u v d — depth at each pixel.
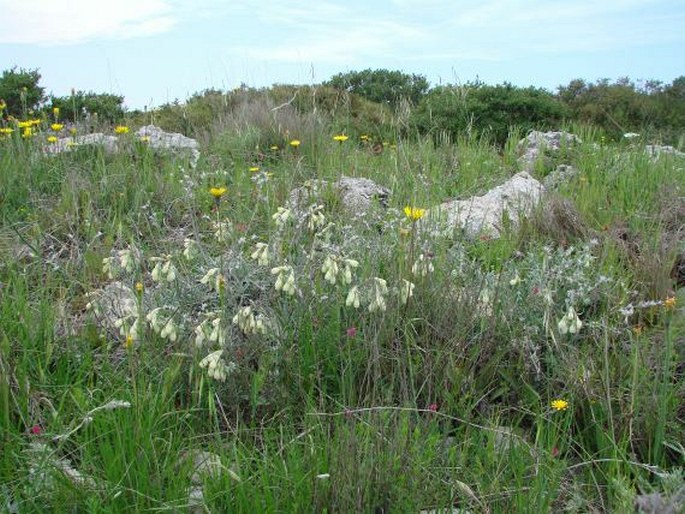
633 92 12.65
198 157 6.34
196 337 2.97
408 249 3.79
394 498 2.31
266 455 2.50
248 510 2.25
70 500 2.29
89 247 4.14
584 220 5.14
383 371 3.12
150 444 2.48
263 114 8.93
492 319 3.28
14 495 2.30
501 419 3.05
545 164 7.91
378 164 7.43
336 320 3.28
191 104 11.27
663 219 5.18
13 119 6.98
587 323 3.49
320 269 3.56
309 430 2.61
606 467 2.74
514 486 2.49
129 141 6.77
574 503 2.48
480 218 5.46
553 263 3.93
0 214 4.95
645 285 3.99
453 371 3.06
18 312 3.30
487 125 10.27
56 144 6.53
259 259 3.51
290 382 3.11
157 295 3.42
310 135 7.84
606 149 7.80
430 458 2.47
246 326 3.00
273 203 5.09
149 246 4.50
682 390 3.05
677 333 3.41
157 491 2.35
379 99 14.23
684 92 13.19
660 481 2.59
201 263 3.91
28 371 3.03
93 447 2.56
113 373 3.00
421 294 3.49
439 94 10.92
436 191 6.11
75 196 4.82
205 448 2.77
